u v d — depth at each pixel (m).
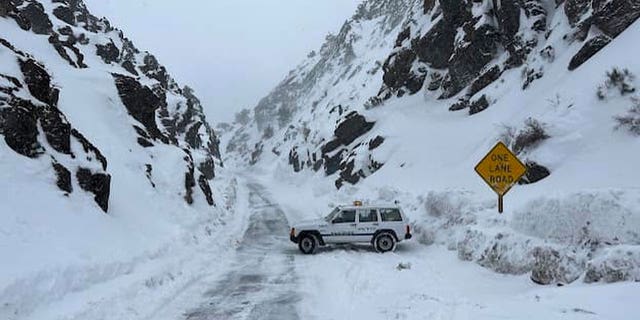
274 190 60.00
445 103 37.25
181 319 9.38
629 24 23.53
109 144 20.66
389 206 17.98
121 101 24.98
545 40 30.02
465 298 9.86
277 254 18.05
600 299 7.84
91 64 33.94
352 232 17.83
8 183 11.55
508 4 32.59
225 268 15.16
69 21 43.62
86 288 10.24
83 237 12.21
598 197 10.04
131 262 12.63
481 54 34.44
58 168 13.52
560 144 19.48
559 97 22.62
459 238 14.69
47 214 11.81
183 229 18.97
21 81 14.64
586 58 24.08
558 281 10.00
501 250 12.27
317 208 36.78
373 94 59.62
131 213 17.06
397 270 13.59
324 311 9.88
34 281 8.90
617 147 17.56
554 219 10.91
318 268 14.95
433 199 19.02
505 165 14.05
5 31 23.08
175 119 49.09
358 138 46.19
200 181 28.11
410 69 43.00
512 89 29.92
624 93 19.53
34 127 13.41
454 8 38.34
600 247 9.74
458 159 28.11
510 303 8.69
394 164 33.69
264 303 10.66
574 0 27.77
